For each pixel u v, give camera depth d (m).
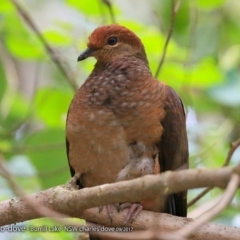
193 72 11.38
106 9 11.66
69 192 7.58
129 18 11.98
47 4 14.82
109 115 8.85
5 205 7.83
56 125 12.31
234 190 5.65
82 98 9.09
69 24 11.57
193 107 12.68
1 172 7.14
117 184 6.96
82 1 11.41
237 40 13.85
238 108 12.77
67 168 11.04
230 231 7.57
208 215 5.64
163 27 13.16
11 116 12.77
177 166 9.18
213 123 13.94
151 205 8.73
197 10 11.93
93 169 9.05
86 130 8.91
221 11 13.40
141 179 6.63
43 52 11.83
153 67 11.59
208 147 12.02
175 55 11.58
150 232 6.14
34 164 11.09
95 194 7.22
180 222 7.76
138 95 8.93
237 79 11.91
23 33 11.80
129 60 9.55
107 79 9.19
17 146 11.26
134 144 8.87
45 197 7.70
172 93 9.20
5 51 14.19
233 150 8.59
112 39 9.75
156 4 13.51
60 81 12.97
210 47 12.99
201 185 6.00
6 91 11.98
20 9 10.74
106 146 8.88
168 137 8.98
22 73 14.72
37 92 12.48
